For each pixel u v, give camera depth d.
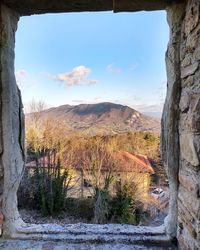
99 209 6.80
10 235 1.46
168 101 1.39
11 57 1.47
